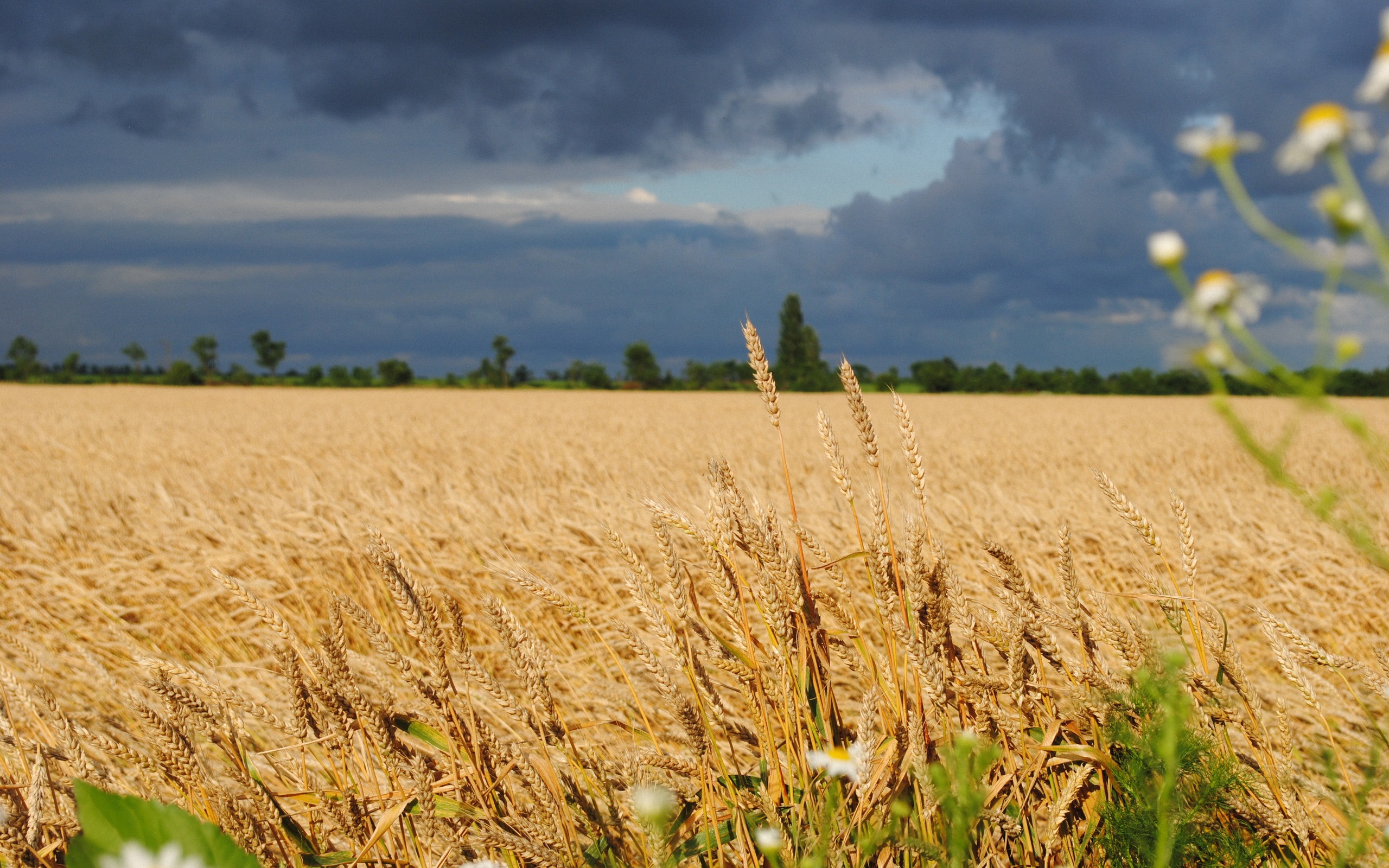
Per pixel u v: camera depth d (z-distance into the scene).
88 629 5.19
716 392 76.25
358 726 1.90
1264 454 0.89
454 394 62.78
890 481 11.58
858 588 5.11
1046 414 32.50
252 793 1.73
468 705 1.83
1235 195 0.83
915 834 1.67
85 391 62.69
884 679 1.97
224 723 1.87
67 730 1.76
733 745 2.08
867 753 1.57
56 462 14.30
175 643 5.21
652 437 19.86
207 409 36.97
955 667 2.00
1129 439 19.78
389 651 1.78
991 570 2.18
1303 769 2.67
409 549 6.29
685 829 1.85
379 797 1.88
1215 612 1.95
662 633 1.79
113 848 1.23
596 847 1.78
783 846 1.54
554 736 1.86
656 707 3.23
